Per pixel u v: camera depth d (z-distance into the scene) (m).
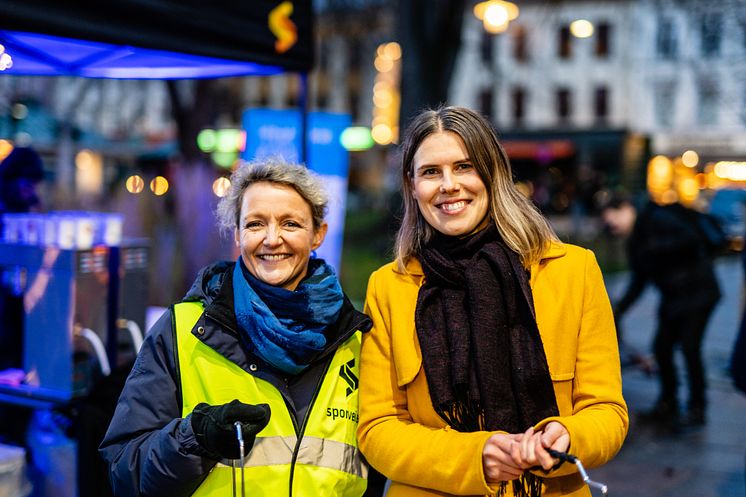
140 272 3.47
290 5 3.75
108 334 3.30
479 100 43.53
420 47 7.79
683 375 7.69
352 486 2.09
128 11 2.86
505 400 1.88
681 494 4.54
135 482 1.92
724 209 24.12
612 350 1.98
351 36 21.14
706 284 5.94
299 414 2.03
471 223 2.04
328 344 2.06
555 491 1.94
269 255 2.03
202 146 9.34
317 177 2.12
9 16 2.44
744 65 34.41
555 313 1.96
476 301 1.93
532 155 41.75
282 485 1.96
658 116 41.03
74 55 3.89
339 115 6.39
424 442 1.89
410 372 1.97
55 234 3.21
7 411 3.26
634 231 6.27
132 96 27.53
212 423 1.79
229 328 1.99
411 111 7.84
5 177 3.58
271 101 45.69
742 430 5.84
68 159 16.77
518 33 42.69
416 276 2.08
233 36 3.41
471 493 1.83
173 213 13.45
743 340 3.85
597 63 41.94
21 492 2.72
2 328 3.39
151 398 1.99
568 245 2.08
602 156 40.94
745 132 39.03
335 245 6.29
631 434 5.70
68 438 3.11
